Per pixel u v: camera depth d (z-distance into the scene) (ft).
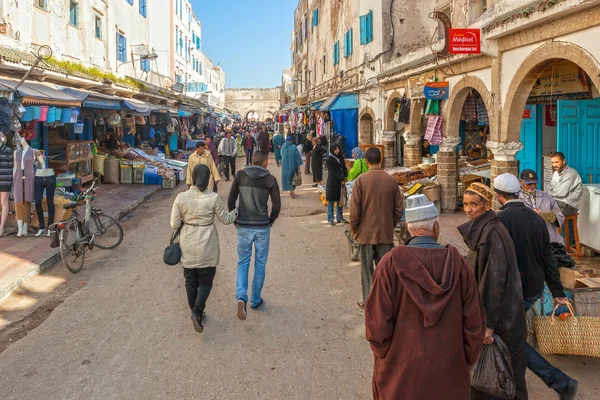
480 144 45.44
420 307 8.37
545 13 22.30
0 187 29.37
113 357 15.57
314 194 49.65
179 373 14.53
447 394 8.43
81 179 44.68
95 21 56.65
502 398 10.96
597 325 13.61
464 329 8.67
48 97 32.60
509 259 10.68
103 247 28.89
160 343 16.51
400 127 55.21
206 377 14.30
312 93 103.55
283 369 14.71
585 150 27.02
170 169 57.21
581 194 24.08
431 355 8.42
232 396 13.30
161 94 77.10
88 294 21.36
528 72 25.98
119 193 48.14
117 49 64.49
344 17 73.20
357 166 30.58
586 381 13.88
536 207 17.03
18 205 29.45
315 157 52.49
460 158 42.75
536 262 12.62
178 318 18.60
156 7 110.32
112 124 55.98
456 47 28.25
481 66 31.04
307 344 16.33
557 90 30.78
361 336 16.93
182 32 128.06
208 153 35.70
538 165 32.65
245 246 18.80
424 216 9.28
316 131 90.07
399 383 8.52
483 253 10.82
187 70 136.15
